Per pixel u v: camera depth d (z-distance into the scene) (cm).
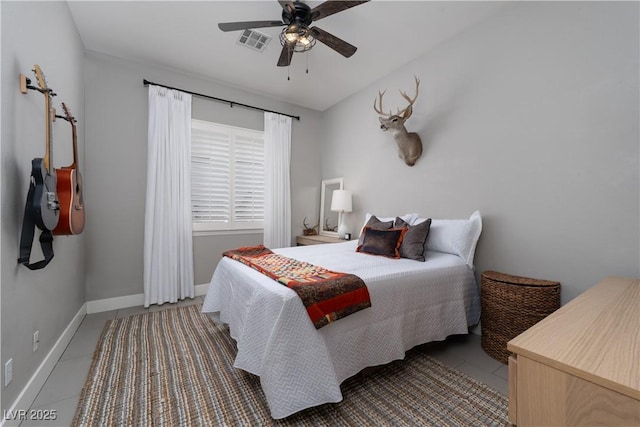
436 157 286
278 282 163
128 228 311
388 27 257
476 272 248
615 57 175
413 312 189
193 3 227
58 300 199
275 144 410
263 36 273
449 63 273
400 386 169
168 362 193
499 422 139
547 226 206
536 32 212
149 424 137
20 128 142
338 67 328
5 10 128
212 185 365
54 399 154
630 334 84
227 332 242
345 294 156
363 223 384
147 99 321
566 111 197
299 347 139
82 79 278
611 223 177
